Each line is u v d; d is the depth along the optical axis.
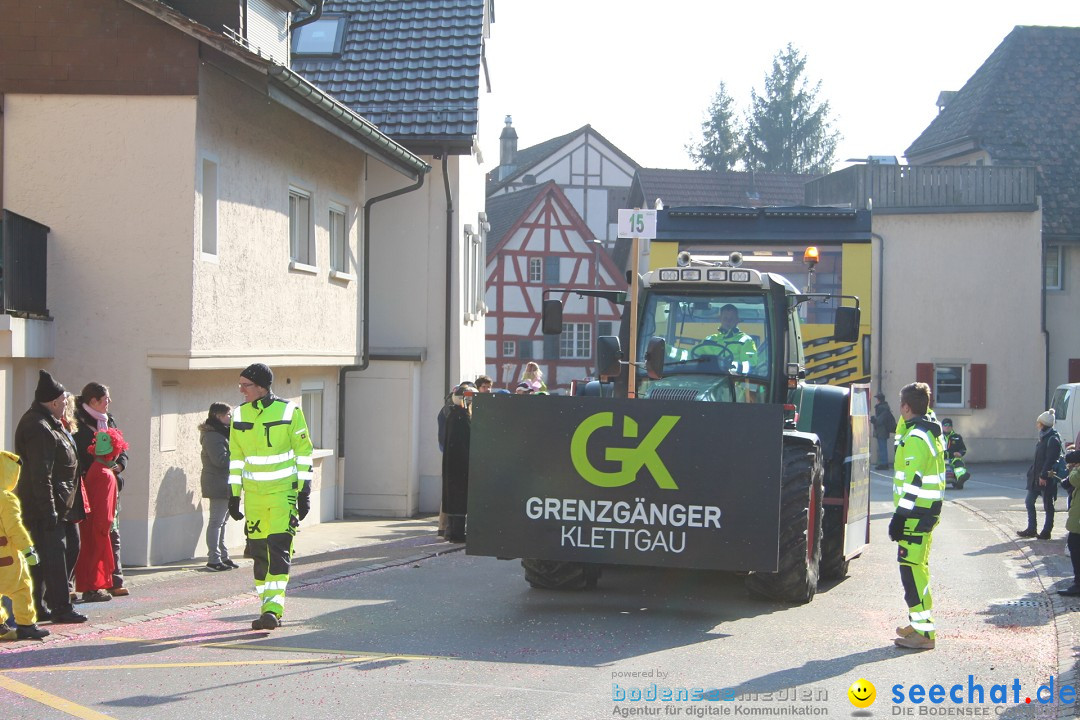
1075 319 35.78
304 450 9.35
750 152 77.94
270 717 6.69
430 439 21.23
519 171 62.97
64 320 13.11
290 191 16.77
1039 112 39.72
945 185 35.34
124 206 13.15
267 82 13.68
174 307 13.09
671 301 11.76
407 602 10.62
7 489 8.78
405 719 6.65
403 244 21.36
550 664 8.07
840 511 11.93
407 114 21.30
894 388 35.28
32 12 13.19
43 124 13.20
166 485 13.49
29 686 7.40
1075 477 11.52
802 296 12.06
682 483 9.55
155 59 13.13
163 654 8.36
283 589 9.33
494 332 56.28
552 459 9.77
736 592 11.30
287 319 16.30
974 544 16.06
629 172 63.53
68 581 9.62
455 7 23.08
